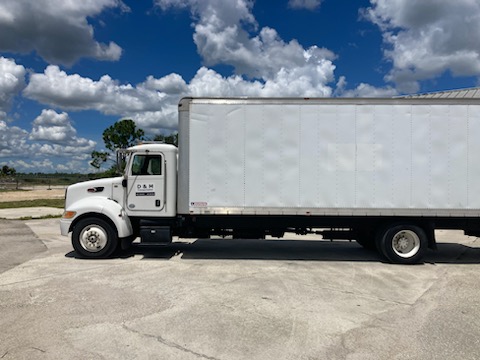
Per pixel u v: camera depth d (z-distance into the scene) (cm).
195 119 787
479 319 479
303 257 862
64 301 533
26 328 436
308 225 830
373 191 773
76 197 844
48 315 477
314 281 653
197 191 788
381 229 802
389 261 805
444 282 655
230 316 480
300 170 779
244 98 782
